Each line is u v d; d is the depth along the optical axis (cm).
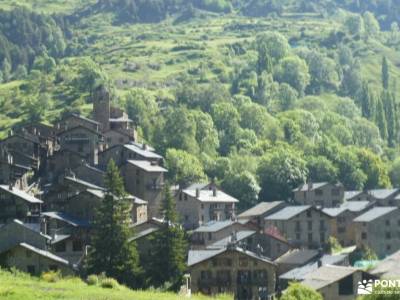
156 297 13312
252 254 19575
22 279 14750
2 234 19200
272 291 19388
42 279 15425
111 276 19075
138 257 19838
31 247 18038
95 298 12412
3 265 17800
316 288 16050
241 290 19350
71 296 12375
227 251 19425
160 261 19350
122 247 19300
